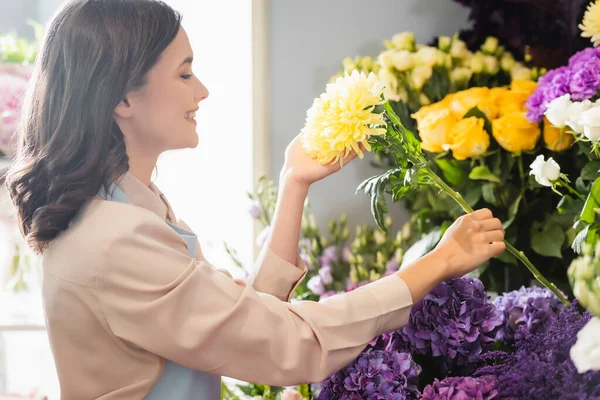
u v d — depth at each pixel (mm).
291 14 2215
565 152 1827
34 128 1193
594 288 945
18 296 2199
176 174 2342
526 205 1847
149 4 1180
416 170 1154
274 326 1097
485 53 1980
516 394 1060
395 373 1218
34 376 2377
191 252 1272
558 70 1617
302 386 1677
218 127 2307
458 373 1294
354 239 2229
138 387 1138
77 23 1149
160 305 1070
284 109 2232
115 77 1130
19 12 2307
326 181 2232
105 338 1134
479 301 1271
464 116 1802
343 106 1120
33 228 1125
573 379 991
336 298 1150
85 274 1097
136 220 1109
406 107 2006
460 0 2012
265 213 2109
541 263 1892
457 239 1180
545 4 1886
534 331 1324
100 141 1132
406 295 1144
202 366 1099
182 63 1209
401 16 2211
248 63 2254
